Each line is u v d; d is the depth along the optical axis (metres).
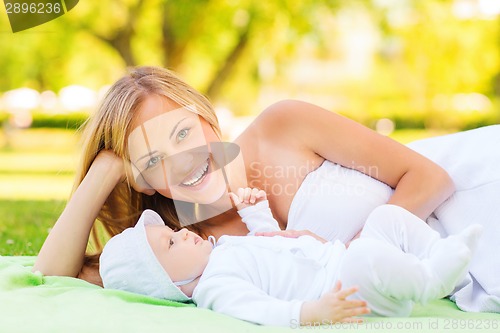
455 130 14.08
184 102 2.46
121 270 2.22
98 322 1.82
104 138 2.53
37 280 2.29
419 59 13.59
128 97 2.45
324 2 11.36
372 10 11.88
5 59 12.94
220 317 1.92
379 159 2.53
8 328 1.76
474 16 12.94
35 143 13.44
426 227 2.11
